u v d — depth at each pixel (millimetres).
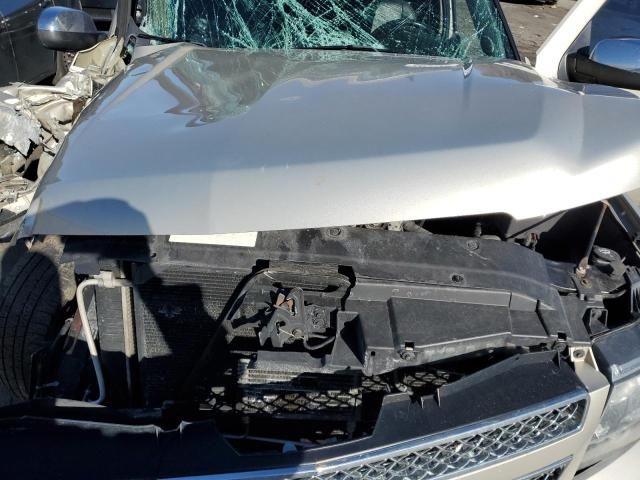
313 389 1554
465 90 1775
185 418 1564
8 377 2066
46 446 1349
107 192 1443
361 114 1619
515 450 1401
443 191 1433
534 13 9945
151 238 1544
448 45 2502
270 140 1520
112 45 3105
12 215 2432
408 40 2510
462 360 1572
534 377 1452
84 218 1422
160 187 1431
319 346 1487
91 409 1470
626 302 1701
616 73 2363
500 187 1452
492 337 1489
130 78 1999
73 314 1927
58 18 2717
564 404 1411
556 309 1580
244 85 1889
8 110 2887
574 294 1677
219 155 1482
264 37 2457
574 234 1831
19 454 1335
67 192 1461
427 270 1567
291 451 1333
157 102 1771
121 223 1405
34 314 1930
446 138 1528
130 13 2611
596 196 1515
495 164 1479
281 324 1496
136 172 1466
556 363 1494
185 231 1380
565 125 1615
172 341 1644
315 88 1803
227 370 1606
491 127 1572
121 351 1697
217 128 1577
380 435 1350
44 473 1310
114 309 1650
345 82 1852
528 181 1468
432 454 1371
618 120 1675
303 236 1598
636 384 1529
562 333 1523
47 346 1812
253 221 1388
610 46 2330
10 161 2971
